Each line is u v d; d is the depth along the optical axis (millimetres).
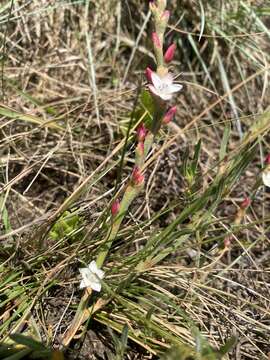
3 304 274
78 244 295
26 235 309
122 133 382
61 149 369
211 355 227
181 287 299
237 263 342
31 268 292
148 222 302
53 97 406
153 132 245
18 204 343
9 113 351
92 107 371
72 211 323
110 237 266
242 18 451
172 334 277
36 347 245
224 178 273
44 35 422
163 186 374
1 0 415
